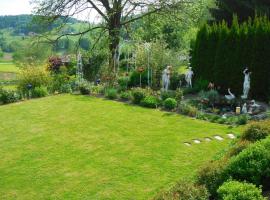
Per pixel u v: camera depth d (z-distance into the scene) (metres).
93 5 30.58
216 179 8.90
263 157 8.98
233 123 17.06
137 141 14.81
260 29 22.39
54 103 21.66
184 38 39.91
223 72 24.03
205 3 33.12
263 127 11.63
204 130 16.11
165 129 16.34
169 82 23.97
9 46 99.50
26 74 24.83
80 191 10.71
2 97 22.44
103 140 15.01
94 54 29.41
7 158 13.28
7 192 10.79
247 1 32.41
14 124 17.56
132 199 10.19
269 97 21.70
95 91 24.09
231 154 10.24
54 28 30.97
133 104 20.98
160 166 12.27
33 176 11.76
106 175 11.70
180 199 7.88
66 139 15.21
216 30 24.70
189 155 13.20
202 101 20.17
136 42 31.11
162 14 30.27
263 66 22.42
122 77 26.55
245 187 7.66
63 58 35.03
